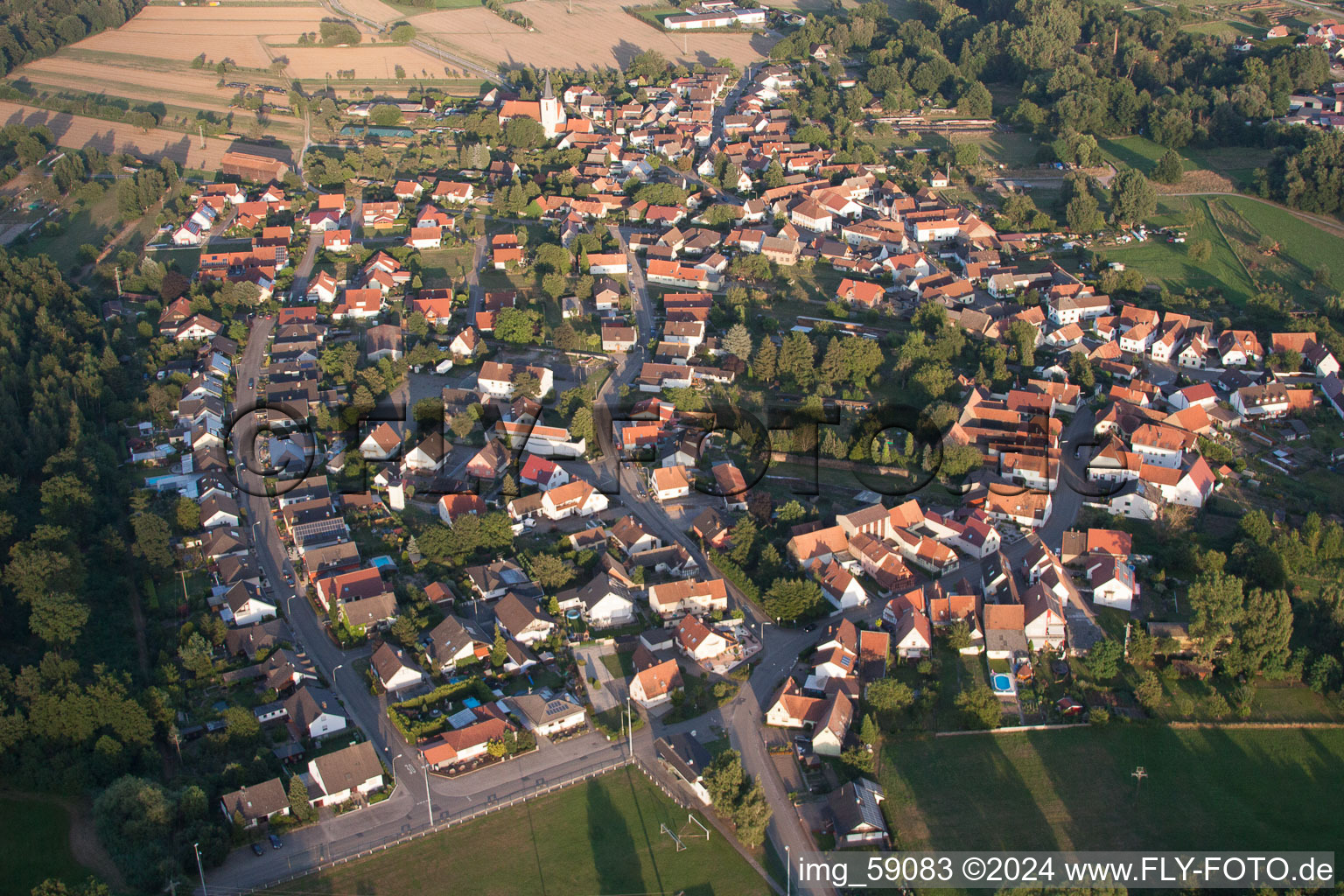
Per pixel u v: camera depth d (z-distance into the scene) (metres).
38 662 168.12
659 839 146.38
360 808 150.75
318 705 162.62
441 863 141.75
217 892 135.50
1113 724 167.00
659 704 170.50
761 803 144.38
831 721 161.50
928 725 166.88
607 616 187.38
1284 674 173.75
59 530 186.12
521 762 159.38
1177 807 152.12
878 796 152.25
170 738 157.75
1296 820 149.75
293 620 186.88
